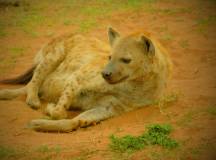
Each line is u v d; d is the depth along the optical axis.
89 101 12.26
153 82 11.71
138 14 25.38
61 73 13.48
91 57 12.99
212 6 26.70
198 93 13.38
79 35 14.11
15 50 19.44
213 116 11.30
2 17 25.42
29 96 13.13
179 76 15.97
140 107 12.02
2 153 9.76
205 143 9.83
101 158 9.41
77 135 10.82
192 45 19.70
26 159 9.54
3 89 14.22
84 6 27.55
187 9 25.91
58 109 11.95
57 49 13.89
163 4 27.61
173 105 12.40
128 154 9.52
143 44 11.23
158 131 10.34
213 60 17.64
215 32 21.50
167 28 22.56
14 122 11.68
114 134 10.59
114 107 11.80
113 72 10.95
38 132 11.11
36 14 25.91
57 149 9.85
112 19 24.52
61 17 25.14
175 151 9.54
